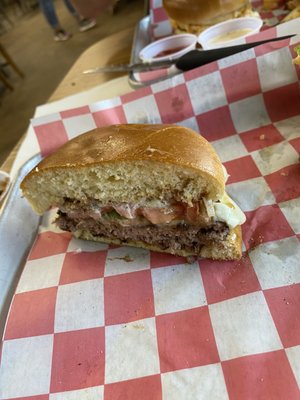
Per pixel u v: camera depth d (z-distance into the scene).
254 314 0.14
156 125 0.18
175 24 0.30
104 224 0.18
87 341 0.15
